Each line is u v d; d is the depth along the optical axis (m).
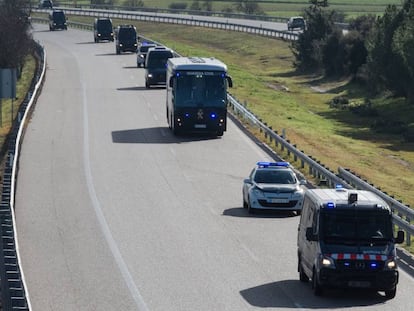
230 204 66.19
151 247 52.91
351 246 41.88
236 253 51.66
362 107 148.00
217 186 72.62
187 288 44.06
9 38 149.75
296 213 63.75
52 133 96.56
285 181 64.38
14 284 39.47
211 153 87.19
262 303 41.28
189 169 79.31
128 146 89.88
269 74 199.50
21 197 67.00
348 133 125.94
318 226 42.66
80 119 106.81
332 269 41.44
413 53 142.50
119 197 67.50
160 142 92.69
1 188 67.81
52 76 153.00
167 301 41.78
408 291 43.88
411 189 89.38
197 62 97.50
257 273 47.16
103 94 129.75
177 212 62.91
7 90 92.31
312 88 179.25
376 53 157.38
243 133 99.56
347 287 41.56
